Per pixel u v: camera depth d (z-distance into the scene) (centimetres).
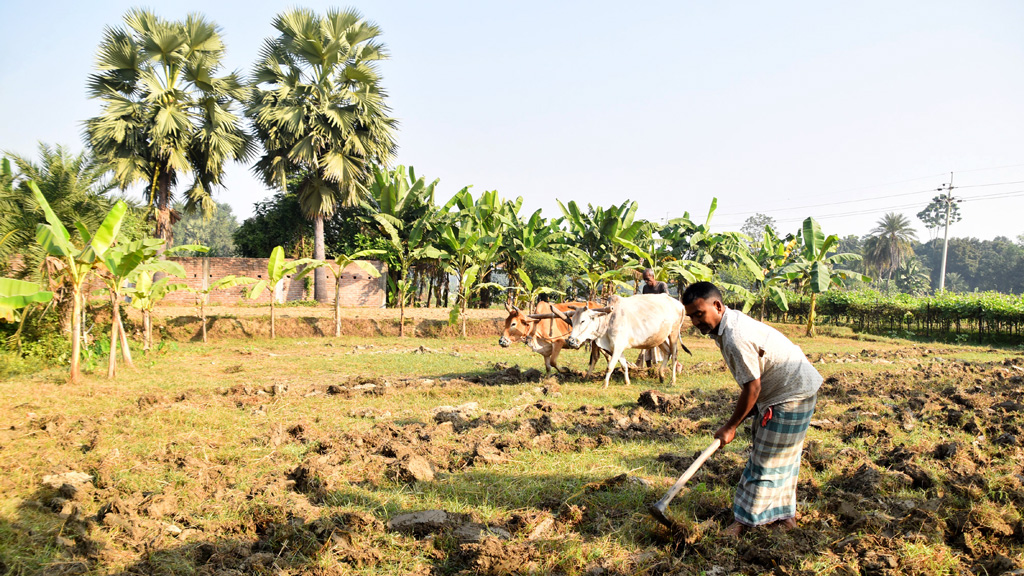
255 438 625
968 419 671
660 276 1966
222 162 2256
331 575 345
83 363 1152
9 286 874
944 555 349
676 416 742
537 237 2308
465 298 1838
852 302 2506
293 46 2323
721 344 372
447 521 414
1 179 1173
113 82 2055
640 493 455
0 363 1037
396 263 2442
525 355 1442
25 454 548
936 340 2298
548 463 545
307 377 1072
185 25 2148
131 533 385
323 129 2295
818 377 371
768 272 2555
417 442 618
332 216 2847
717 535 383
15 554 350
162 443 594
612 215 2273
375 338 1777
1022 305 2133
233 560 363
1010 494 427
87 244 962
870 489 462
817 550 359
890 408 760
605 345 962
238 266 2436
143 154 2122
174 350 1419
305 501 441
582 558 362
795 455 381
